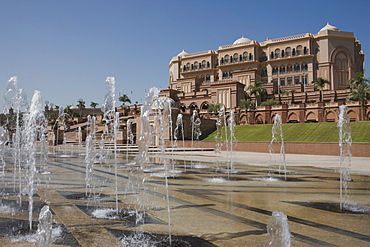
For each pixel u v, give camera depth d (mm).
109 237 4719
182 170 14523
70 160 21156
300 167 15438
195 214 6094
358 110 46594
